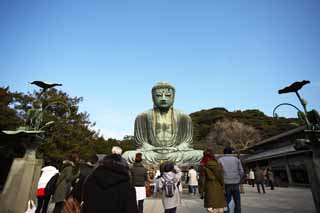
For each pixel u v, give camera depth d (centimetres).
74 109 2948
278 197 1534
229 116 6906
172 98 2705
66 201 649
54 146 2414
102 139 4225
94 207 363
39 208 816
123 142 5181
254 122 6488
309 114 736
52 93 2838
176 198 687
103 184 367
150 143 2620
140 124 2683
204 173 693
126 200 369
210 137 5916
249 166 3919
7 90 2467
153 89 2719
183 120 2681
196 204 1285
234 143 5609
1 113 2241
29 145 828
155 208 1158
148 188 1714
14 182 792
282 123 6078
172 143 2592
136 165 810
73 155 823
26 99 2505
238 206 727
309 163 737
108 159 391
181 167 2273
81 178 639
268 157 3080
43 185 827
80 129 2938
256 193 1866
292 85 755
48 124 870
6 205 773
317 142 709
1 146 1934
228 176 736
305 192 1873
